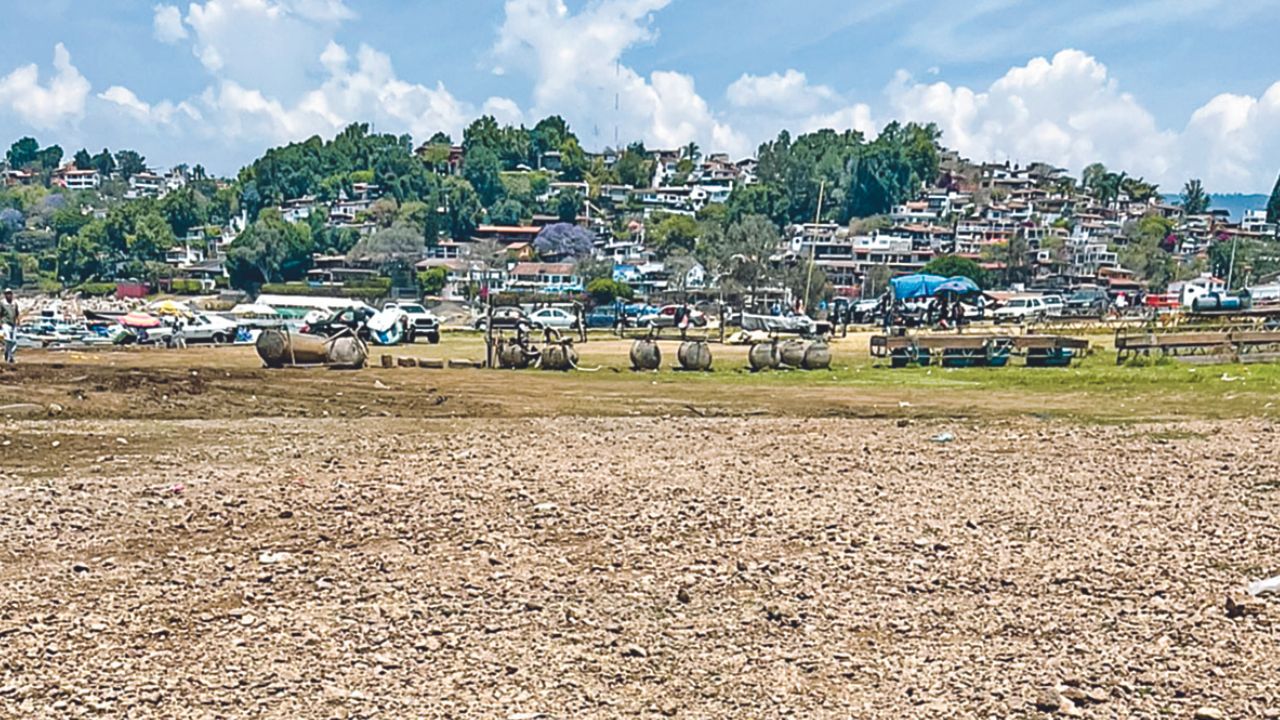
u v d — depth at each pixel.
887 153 193.75
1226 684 5.42
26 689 5.38
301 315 60.84
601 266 133.75
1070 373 26.00
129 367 22.50
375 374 25.17
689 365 29.09
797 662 5.80
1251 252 136.88
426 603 6.71
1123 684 5.44
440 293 135.25
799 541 8.17
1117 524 8.59
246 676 5.57
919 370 28.28
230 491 9.93
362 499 9.54
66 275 176.75
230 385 20.53
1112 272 136.62
